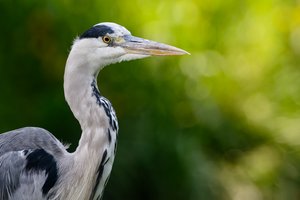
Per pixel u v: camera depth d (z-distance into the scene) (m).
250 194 12.34
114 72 11.80
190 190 11.77
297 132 12.61
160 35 12.19
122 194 11.69
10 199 7.21
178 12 12.62
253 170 12.48
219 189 11.98
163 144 11.79
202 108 12.30
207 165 11.98
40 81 11.92
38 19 11.80
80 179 7.17
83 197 7.20
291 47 13.38
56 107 11.55
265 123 12.65
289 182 12.55
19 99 11.84
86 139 7.15
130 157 11.65
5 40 11.86
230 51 12.85
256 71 12.89
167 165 11.81
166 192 11.82
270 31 13.30
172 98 12.11
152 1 12.43
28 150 7.26
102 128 7.12
